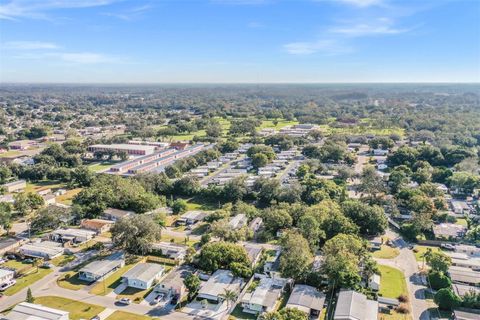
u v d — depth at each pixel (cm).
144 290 10919
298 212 15250
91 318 9500
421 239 14538
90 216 16425
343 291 10225
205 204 18800
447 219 16125
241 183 19112
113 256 12681
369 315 9262
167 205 18525
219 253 11706
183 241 14325
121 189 17762
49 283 11225
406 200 17788
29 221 15962
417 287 11081
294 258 10975
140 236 13012
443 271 11338
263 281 11025
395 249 13700
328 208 15150
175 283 10875
